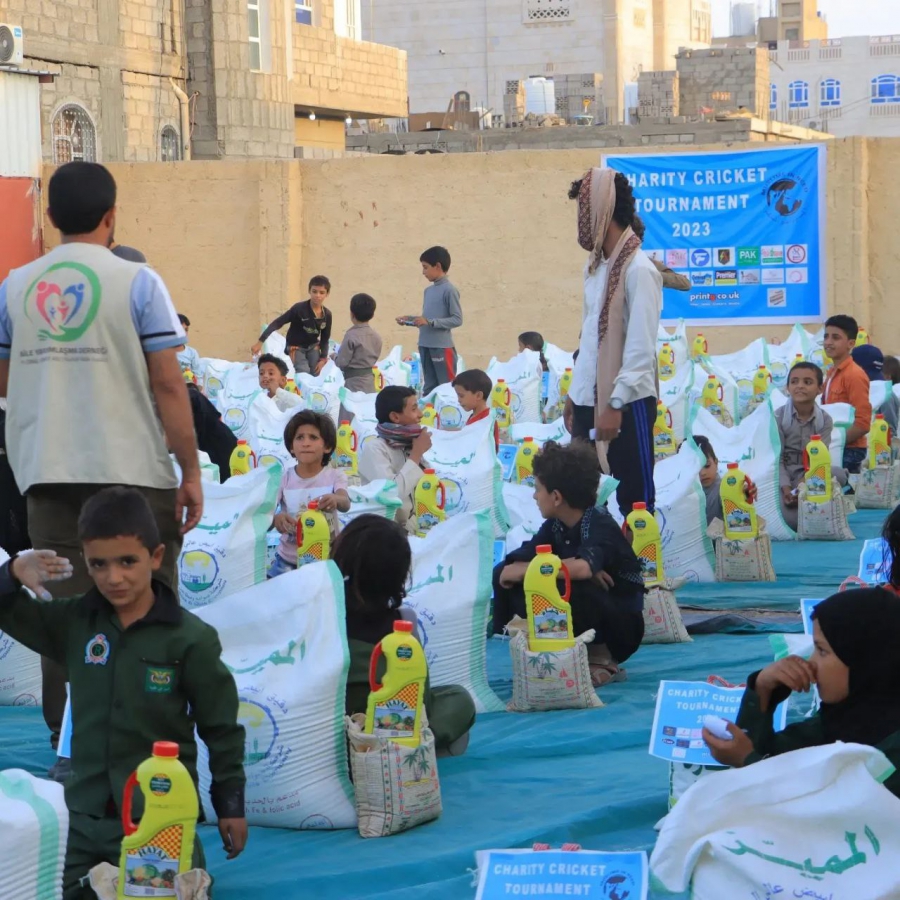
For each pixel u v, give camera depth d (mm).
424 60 64000
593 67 62094
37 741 5660
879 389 12750
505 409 12688
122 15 26438
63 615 4062
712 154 19266
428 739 4711
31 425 4578
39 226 21891
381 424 8375
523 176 20047
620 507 7695
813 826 3545
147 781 3656
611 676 6477
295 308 15766
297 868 4320
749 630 7559
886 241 19109
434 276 15156
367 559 4980
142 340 4570
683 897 3889
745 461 10172
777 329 19359
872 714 3824
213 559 6938
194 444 4641
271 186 20578
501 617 6641
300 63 31266
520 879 3908
